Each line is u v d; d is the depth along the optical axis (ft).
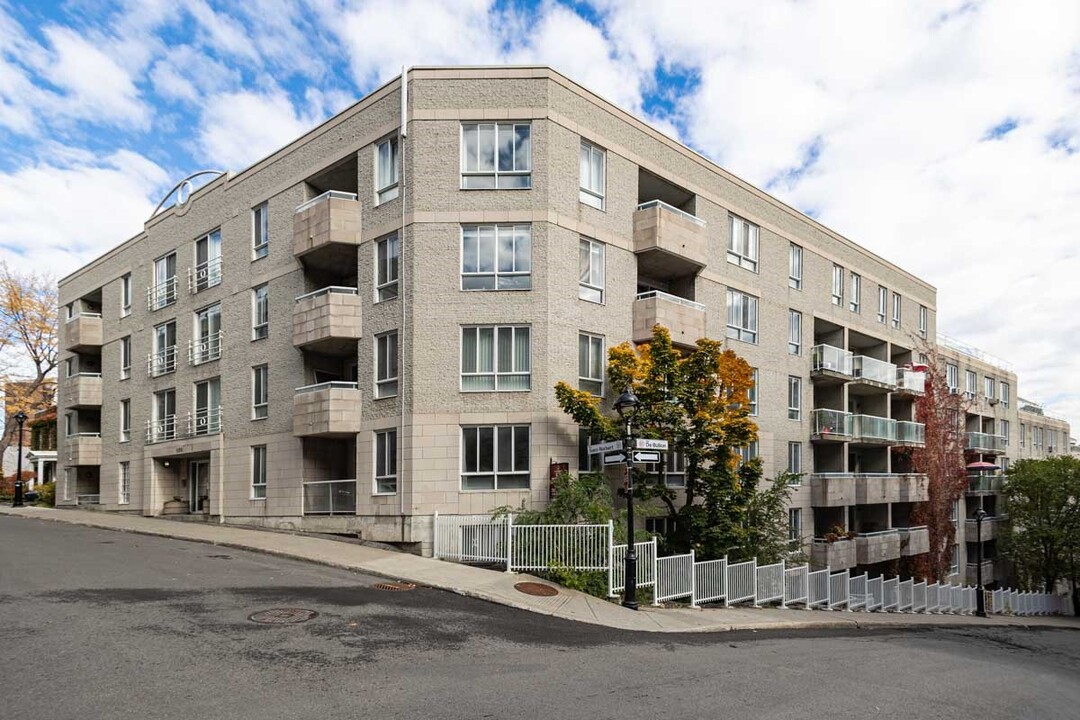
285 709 22.38
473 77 63.26
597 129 67.36
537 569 51.55
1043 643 64.59
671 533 64.23
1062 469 133.90
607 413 65.82
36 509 100.58
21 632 29.35
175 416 87.51
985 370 153.69
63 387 113.80
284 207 74.74
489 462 60.44
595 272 66.59
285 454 71.20
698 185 78.13
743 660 34.71
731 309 81.66
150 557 50.60
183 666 26.00
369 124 66.90
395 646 30.76
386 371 63.67
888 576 101.04
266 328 76.02
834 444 96.84
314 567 49.73
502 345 61.52
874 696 29.40
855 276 106.22
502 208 62.28
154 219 95.04
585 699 25.45
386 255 64.80
